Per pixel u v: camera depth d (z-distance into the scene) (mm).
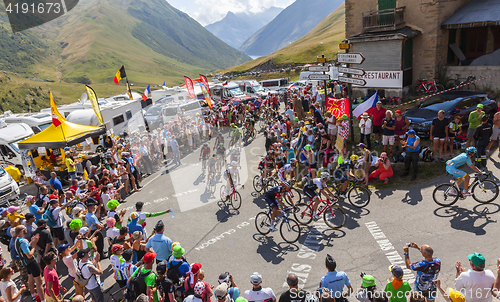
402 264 6730
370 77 21438
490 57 19547
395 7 20938
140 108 22234
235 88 32062
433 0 19531
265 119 22109
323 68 14336
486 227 7402
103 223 10391
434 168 10547
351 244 7711
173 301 5363
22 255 6438
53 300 6164
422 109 13445
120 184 14141
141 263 5750
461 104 12828
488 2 19531
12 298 6008
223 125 20625
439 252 6895
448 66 20359
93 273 6086
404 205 8961
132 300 5430
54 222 8539
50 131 12938
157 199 12000
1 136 15703
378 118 12836
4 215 8586
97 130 13977
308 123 15047
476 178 8227
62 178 14727
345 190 9664
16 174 15641
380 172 10406
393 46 20219
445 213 8250
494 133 10211
